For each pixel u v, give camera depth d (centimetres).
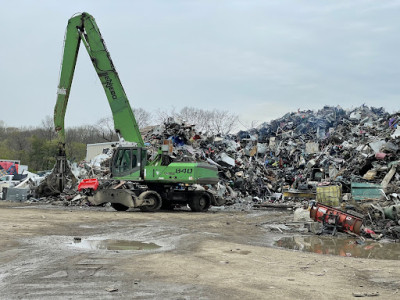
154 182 2344
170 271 797
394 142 3172
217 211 2506
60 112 2512
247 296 638
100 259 898
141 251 1032
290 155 4222
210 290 666
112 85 2409
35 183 3375
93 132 10044
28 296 614
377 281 782
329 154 3756
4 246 1030
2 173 5166
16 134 9812
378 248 1256
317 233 1505
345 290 701
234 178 3372
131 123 2400
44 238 1187
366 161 3075
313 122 5003
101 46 2414
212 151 3444
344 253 1161
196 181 2291
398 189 2242
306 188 2931
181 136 3181
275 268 874
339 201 2070
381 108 5253
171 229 1495
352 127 4403
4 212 1936
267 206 2714
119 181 2503
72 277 732
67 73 2466
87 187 2594
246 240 1340
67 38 2453
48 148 7588
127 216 1934
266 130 5344
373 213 1688
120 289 660
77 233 1331
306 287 709
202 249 1093
